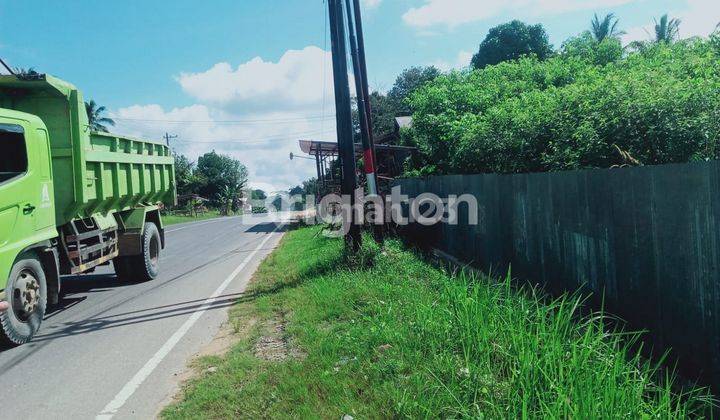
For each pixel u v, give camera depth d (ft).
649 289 13.94
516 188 24.30
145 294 30.27
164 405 14.23
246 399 13.70
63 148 25.35
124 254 33.17
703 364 11.78
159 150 39.96
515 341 13.65
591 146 23.32
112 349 19.69
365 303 21.79
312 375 14.67
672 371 13.00
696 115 20.61
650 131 21.08
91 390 15.66
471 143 38.40
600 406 10.27
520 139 31.40
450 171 50.88
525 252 23.44
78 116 25.61
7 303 18.69
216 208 238.89
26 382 16.61
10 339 19.66
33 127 22.39
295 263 36.68
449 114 58.59
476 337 14.94
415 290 22.75
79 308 27.27
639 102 21.71
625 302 15.23
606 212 16.24
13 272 19.98
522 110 34.14
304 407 12.67
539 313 15.01
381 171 80.53
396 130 94.32
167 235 81.61
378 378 13.88
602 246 16.55
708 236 11.44
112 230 31.22
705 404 10.79
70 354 19.31
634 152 21.81
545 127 29.04
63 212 25.13
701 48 42.55
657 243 13.50
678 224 12.55
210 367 16.88
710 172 11.32
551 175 20.40
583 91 27.09
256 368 16.16
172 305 26.76
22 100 25.39
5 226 19.62
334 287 25.27
